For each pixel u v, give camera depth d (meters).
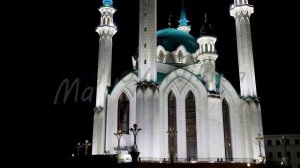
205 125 78.94
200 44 86.12
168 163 65.50
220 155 77.50
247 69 88.25
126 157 64.50
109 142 80.56
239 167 68.94
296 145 113.19
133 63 103.19
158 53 96.69
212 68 82.81
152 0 83.19
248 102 85.38
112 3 100.00
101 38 93.94
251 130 83.69
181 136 80.12
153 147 72.69
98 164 60.72
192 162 69.88
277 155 114.50
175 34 100.75
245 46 89.75
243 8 92.56
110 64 92.94
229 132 85.06
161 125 78.25
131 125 80.88
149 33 80.56
